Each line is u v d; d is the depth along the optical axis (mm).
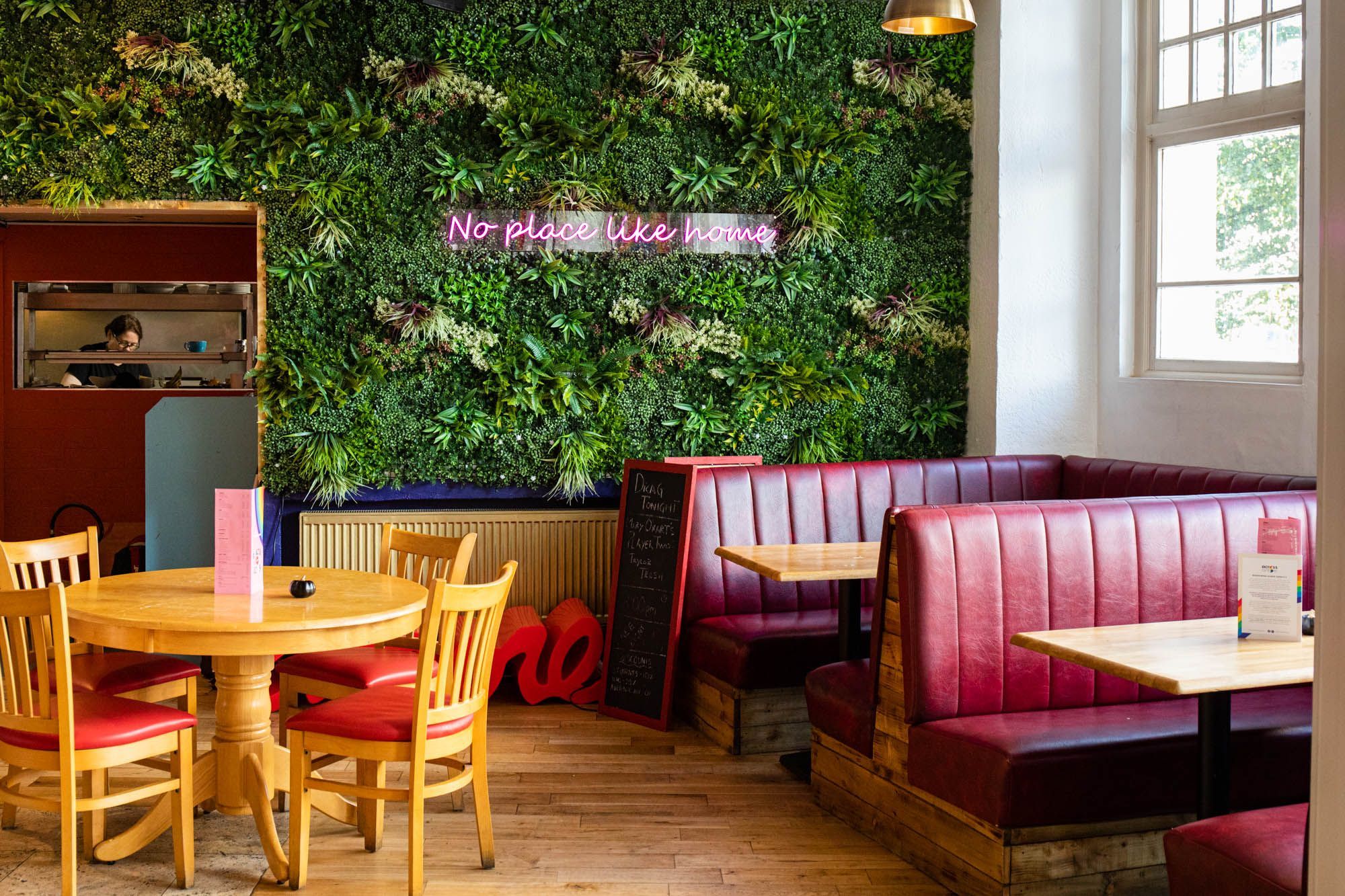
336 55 5758
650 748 4965
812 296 6234
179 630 3359
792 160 6145
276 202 5723
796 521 5539
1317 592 1312
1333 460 1288
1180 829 2750
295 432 5758
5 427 8445
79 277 8438
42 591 3203
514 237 5914
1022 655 3678
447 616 3416
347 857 3766
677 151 6059
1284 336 5289
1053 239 6188
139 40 5594
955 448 6438
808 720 4988
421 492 5922
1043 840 3326
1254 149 5430
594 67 5984
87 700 3557
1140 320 6078
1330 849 1285
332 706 3586
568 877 3611
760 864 3723
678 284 6090
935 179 6289
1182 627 3232
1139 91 6023
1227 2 5531
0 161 5562
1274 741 3490
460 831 3998
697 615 5336
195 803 3752
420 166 5824
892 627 3785
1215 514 4016
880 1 6223
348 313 5809
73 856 3287
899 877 3635
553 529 5953
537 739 5078
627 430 6051
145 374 8562
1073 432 6258
